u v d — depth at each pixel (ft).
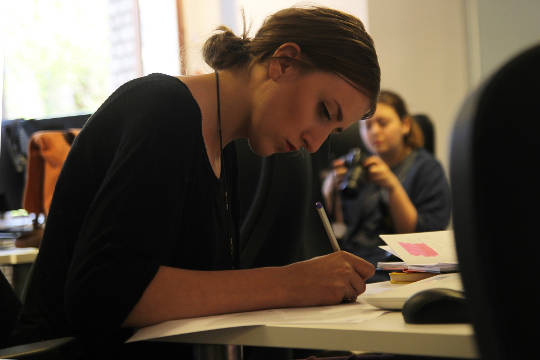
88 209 3.09
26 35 13.85
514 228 1.41
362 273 3.03
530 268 1.41
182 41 13.73
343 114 3.38
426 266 3.41
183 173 2.91
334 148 9.22
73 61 14.12
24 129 8.70
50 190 7.39
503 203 1.42
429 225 8.86
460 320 2.14
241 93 3.56
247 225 4.23
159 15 14.19
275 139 3.51
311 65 3.33
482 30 13.65
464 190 1.45
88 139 3.17
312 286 2.84
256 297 2.76
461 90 13.87
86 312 2.62
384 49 14.12
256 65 3.52
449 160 1.53
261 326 2.34
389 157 9.53
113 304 2.60
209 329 2.38
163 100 2.98
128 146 2.84
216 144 3.59
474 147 1.43
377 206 8.49
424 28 13.96
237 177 4.02
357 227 8.50
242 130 3.63
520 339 1.39
